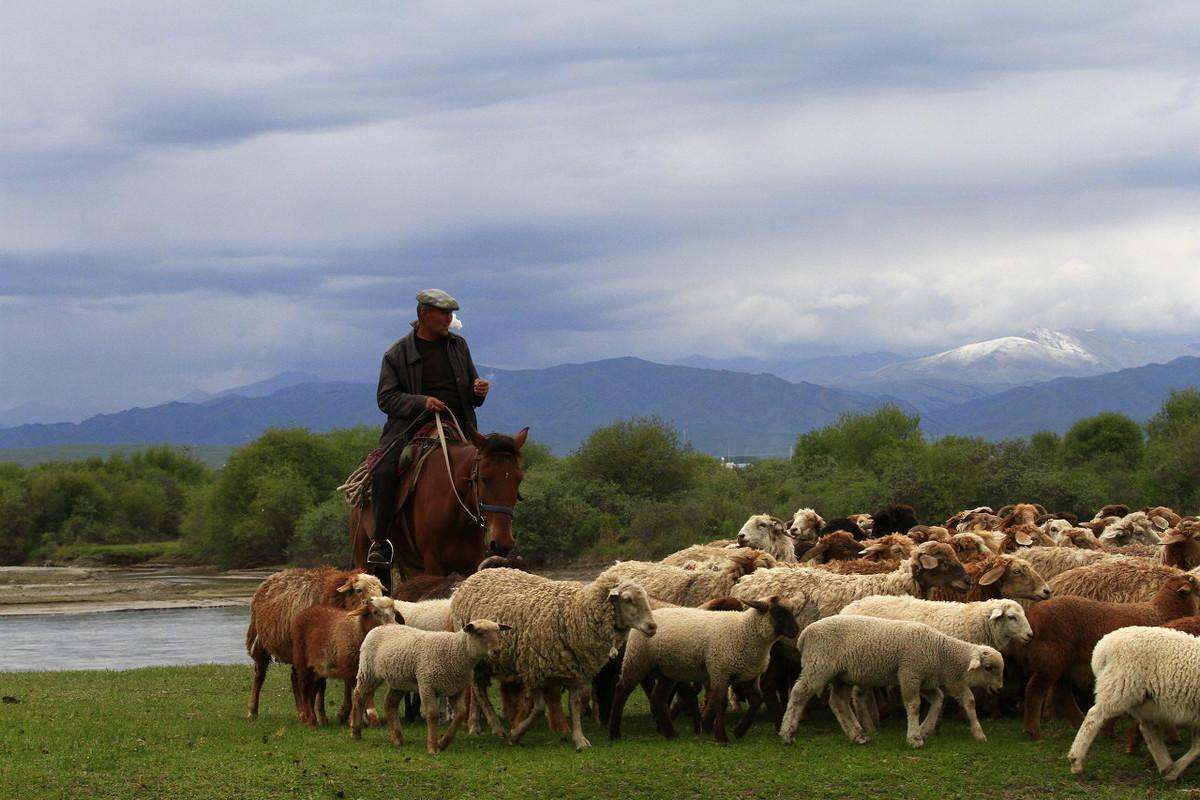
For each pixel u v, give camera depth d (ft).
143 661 130.52
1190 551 68.80
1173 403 350.02
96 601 249.55
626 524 277.44
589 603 48.06
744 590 56.80
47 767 43.80
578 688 49.03
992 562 54.08
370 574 60.54
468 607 51.11
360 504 67.92
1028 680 50.19
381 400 66.13
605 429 299.38
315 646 53.21
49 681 78.69
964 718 52.65
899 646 46.60
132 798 40.73
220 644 151.23
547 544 269.85
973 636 48.67
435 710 47.42
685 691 54.24
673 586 60.95
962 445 259.39
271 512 344.49
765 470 313.12
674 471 294.05
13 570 363.76
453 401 66.74
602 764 44.65
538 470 300.81
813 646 47.67
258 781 42.45
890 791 41.42
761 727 52.75
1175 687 40.65
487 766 44.45
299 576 57.62
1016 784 41.88
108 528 422.82
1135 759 44.32
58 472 440.86
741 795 41.37
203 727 53.06
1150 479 266.77
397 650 48.11
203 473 540.93
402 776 43.24
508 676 49.26
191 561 378.12
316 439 368.27
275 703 65.26
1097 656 42.83
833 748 46.91
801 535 90.43
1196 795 40.06
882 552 67.97
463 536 62.49
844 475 289.94
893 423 350.23
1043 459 265.13
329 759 45.52
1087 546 83.25
